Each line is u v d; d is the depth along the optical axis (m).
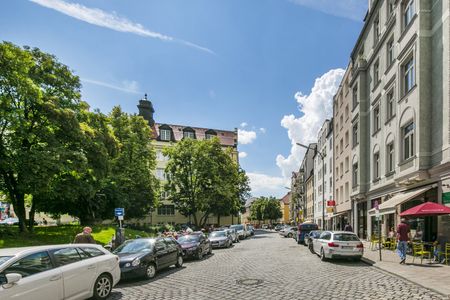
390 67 19.47
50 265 6.72
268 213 102.25
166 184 44.94
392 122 19.02
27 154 17.38
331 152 41.97
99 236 22.02
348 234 14.23
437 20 14.05
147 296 7.99
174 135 59.34
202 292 8.12
